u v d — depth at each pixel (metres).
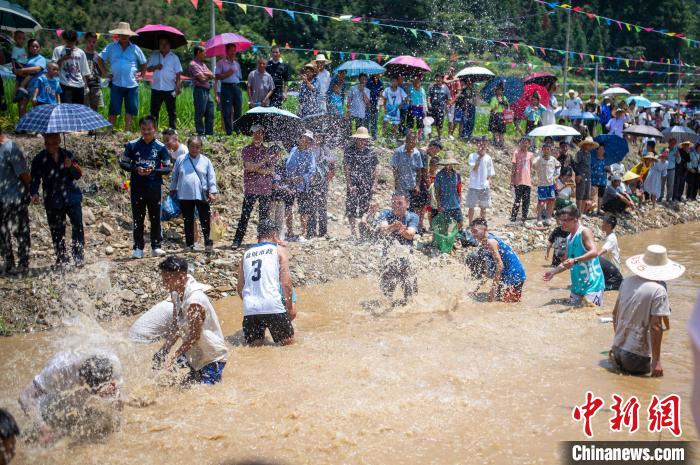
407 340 7.73
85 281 9.13
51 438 5.17
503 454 4.97
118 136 12.80
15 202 9.09
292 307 7.76
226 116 14.09
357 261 11.31
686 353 7.36
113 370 5.30
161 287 9.35
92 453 5.00
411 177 12.57
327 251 11.39
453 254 12.07
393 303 9.44
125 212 11.68
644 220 17.84
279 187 11.34
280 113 11.48
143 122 9.77
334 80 15.12
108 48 12.84
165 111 14.79
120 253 10.55
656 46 63.59
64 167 9.43
